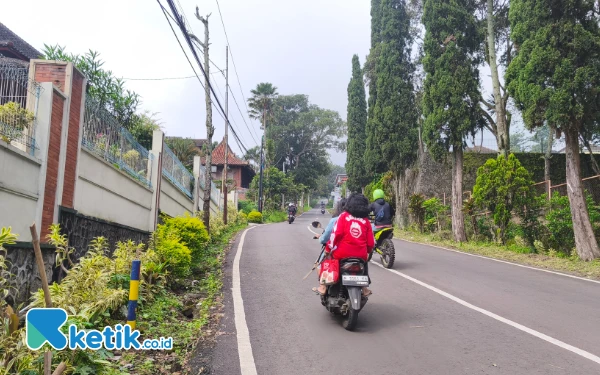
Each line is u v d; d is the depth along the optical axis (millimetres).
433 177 28453
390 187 30266
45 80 8266
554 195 15828
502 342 5473
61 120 8023
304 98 68188
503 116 19406
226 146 25516
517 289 8602
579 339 5570
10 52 15648
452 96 18719
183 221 11211
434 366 4746
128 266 7215
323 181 120438
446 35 19031
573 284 9219
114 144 11172
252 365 4887
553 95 12570
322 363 4898
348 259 6117
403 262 12117
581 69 12273
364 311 6969
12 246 6492
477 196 16812
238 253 13938
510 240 16047
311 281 9406
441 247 16734
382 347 5359
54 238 6238
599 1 13305
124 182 11719
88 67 15086
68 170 8352
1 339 3877
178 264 8922
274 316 6781
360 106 42031
